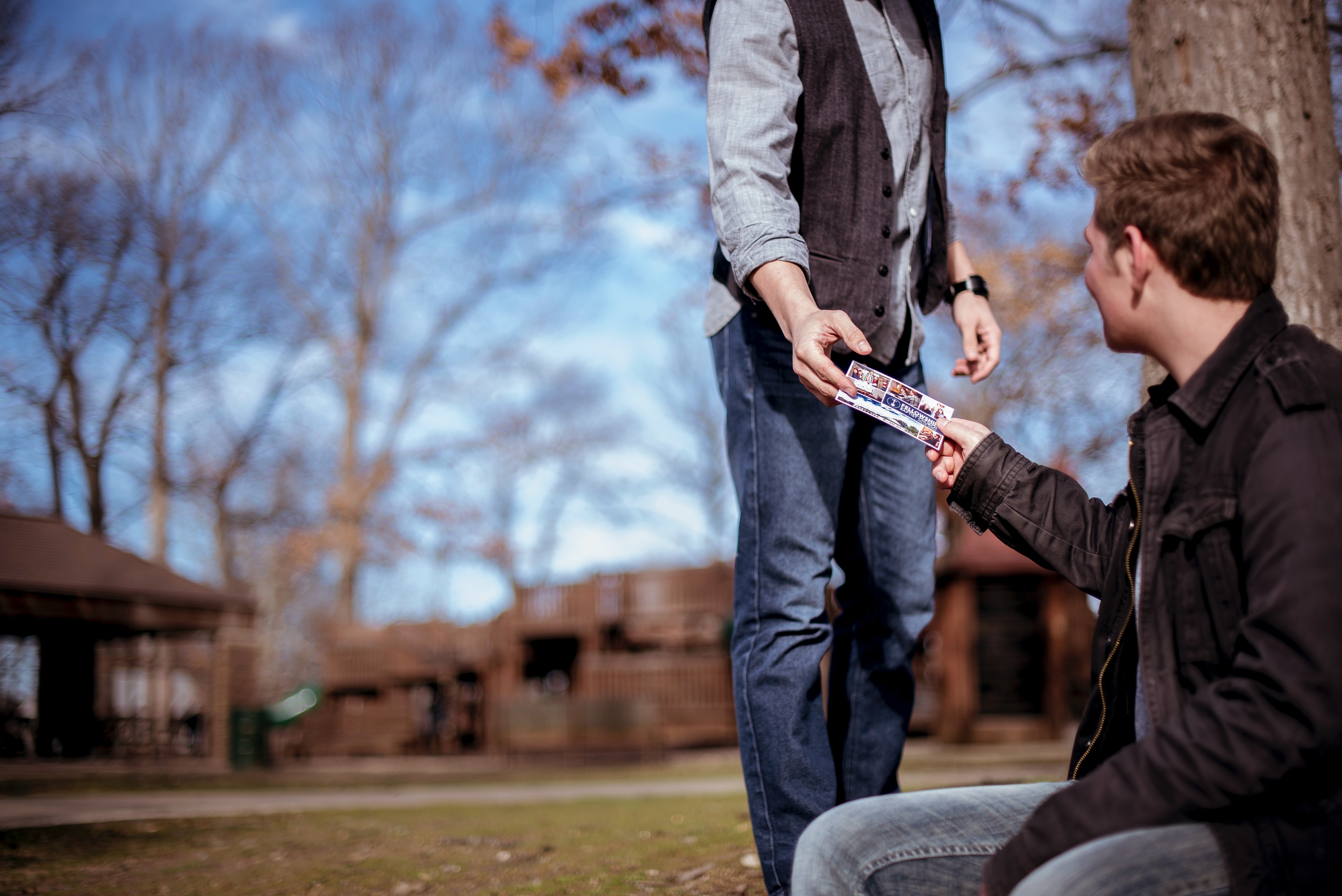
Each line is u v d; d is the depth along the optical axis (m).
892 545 2.26
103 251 26.06
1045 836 1.20
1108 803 1.17
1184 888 1.13
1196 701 1.17
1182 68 2.96
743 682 2.08
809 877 1.41
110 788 10.23
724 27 2.09
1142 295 1.38
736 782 10.81
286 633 38.00
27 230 24.59
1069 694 20.39
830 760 2.04
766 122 1.99
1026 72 7.34
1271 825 1.14
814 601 2.10
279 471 31.69
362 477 31.44
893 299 2.22
